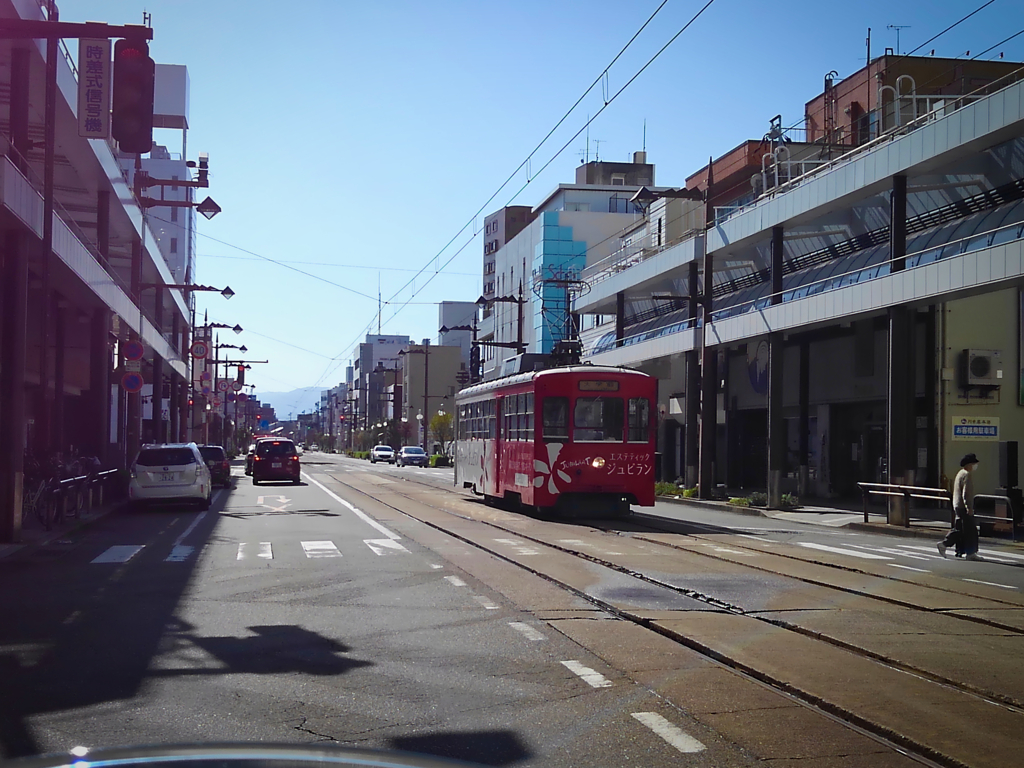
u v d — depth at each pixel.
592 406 23.47
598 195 76.88
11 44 18.75
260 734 5.96
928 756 5.75
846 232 31.20
